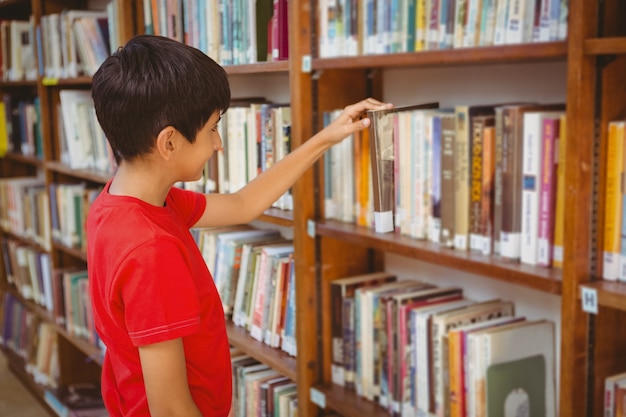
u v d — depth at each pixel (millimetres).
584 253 1280
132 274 1101
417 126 1632
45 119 3271
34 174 4262
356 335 1882
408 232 1697
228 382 1334
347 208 1856
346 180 1844
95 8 3268
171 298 1111
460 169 1535
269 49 1978
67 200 3172
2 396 3684
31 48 3449
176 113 1114
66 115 3000
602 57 1229
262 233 2367
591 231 1285
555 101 1620
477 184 1507
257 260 2160
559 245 1370
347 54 1760
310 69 1809
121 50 1164
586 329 1317
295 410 2045
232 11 2057
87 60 2836
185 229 1274
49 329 3557
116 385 1315
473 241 1538
